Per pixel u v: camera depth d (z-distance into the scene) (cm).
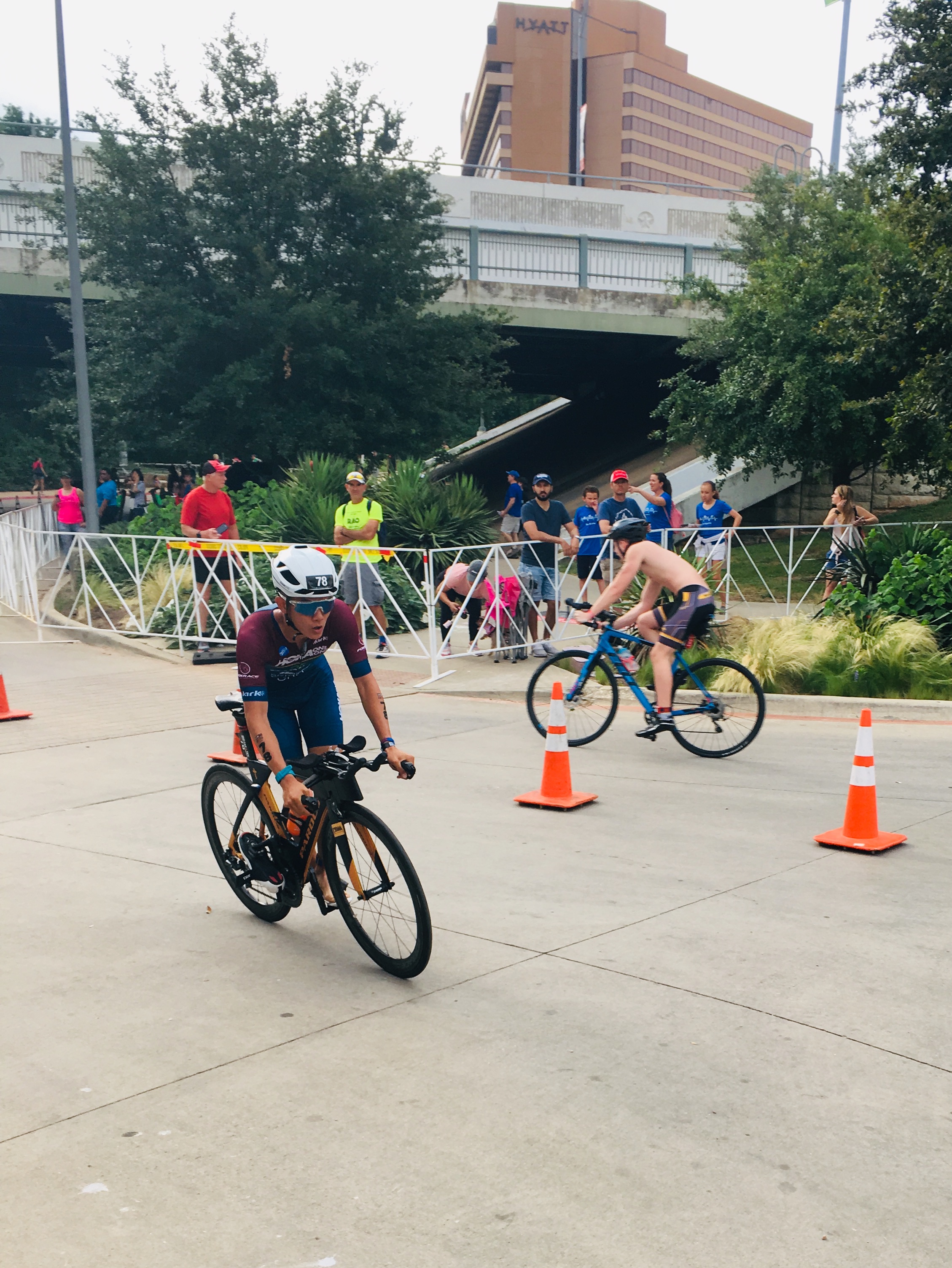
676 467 2745
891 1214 262
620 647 806
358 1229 259
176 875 538
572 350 3244
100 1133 304
